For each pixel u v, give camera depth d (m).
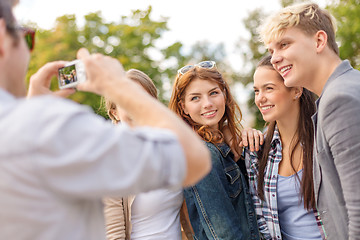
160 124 0.97
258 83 2.20
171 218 2.15
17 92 1.03
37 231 0.84
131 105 1.00
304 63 1.83
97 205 0.97
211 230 2.09
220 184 2.14
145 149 0.87
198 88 2.28
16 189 0.82
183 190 2.21
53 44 15.19
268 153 2.25
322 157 1.72
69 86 1.16
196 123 2.38
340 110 1.57
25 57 1.03
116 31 16.58
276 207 2.18
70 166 0.82
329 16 1.89
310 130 2.16
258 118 13.88
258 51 17.77
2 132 0.84
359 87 1.60
